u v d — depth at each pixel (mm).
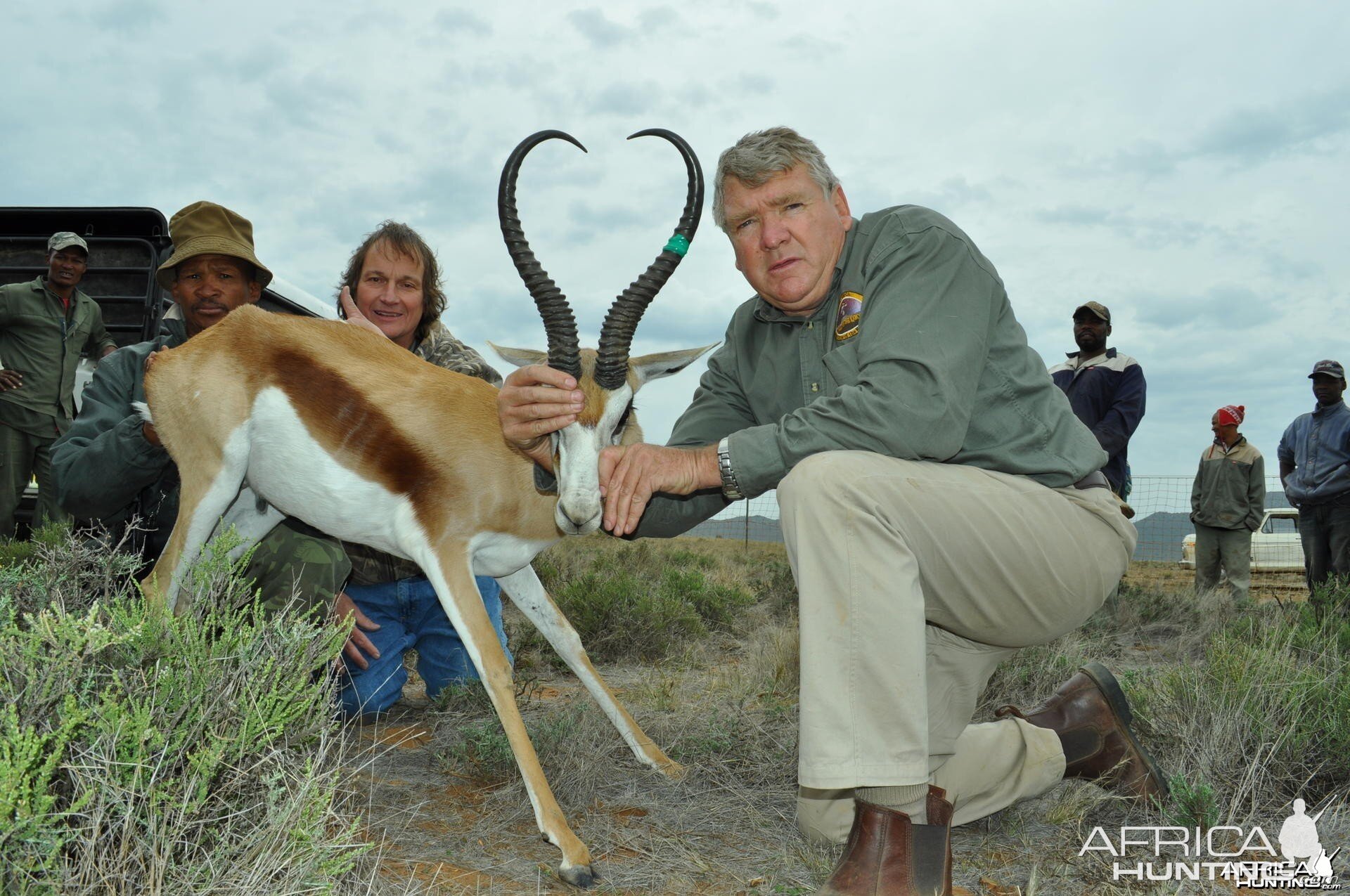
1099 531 2879
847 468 2480
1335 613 6504
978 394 2891
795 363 3324
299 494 3836
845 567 2391
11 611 2451
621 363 3504
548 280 3441
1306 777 3430
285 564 4137
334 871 2121
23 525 7820
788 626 7473
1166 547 16797
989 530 2656
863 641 2355
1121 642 7430
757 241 3105
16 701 2025
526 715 4434
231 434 3803
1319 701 3822
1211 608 8555
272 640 2592
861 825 2395
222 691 2346
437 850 2918
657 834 3119
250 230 4754
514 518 3658
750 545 21594
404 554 3770
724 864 2898
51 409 7477
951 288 2873
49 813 1974
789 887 2695
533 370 3201
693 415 3650
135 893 2016
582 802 3367
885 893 2324
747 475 2797
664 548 15367
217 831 2217
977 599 2773
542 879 2773
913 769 2330
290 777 2357
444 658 4836
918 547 2596
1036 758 3076
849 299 3023
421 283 4930
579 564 10609
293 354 3801
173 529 4027
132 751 2111
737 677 5352
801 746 2371
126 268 7840
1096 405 7914
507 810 3289
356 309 4586
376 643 4535
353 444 3660
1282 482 9227
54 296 7445
